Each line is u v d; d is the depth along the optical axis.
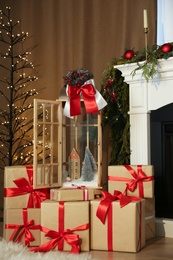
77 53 3.78
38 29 4.00
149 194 2.70
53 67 3.92
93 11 3.72
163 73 2.97
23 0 4.07
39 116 3.71
